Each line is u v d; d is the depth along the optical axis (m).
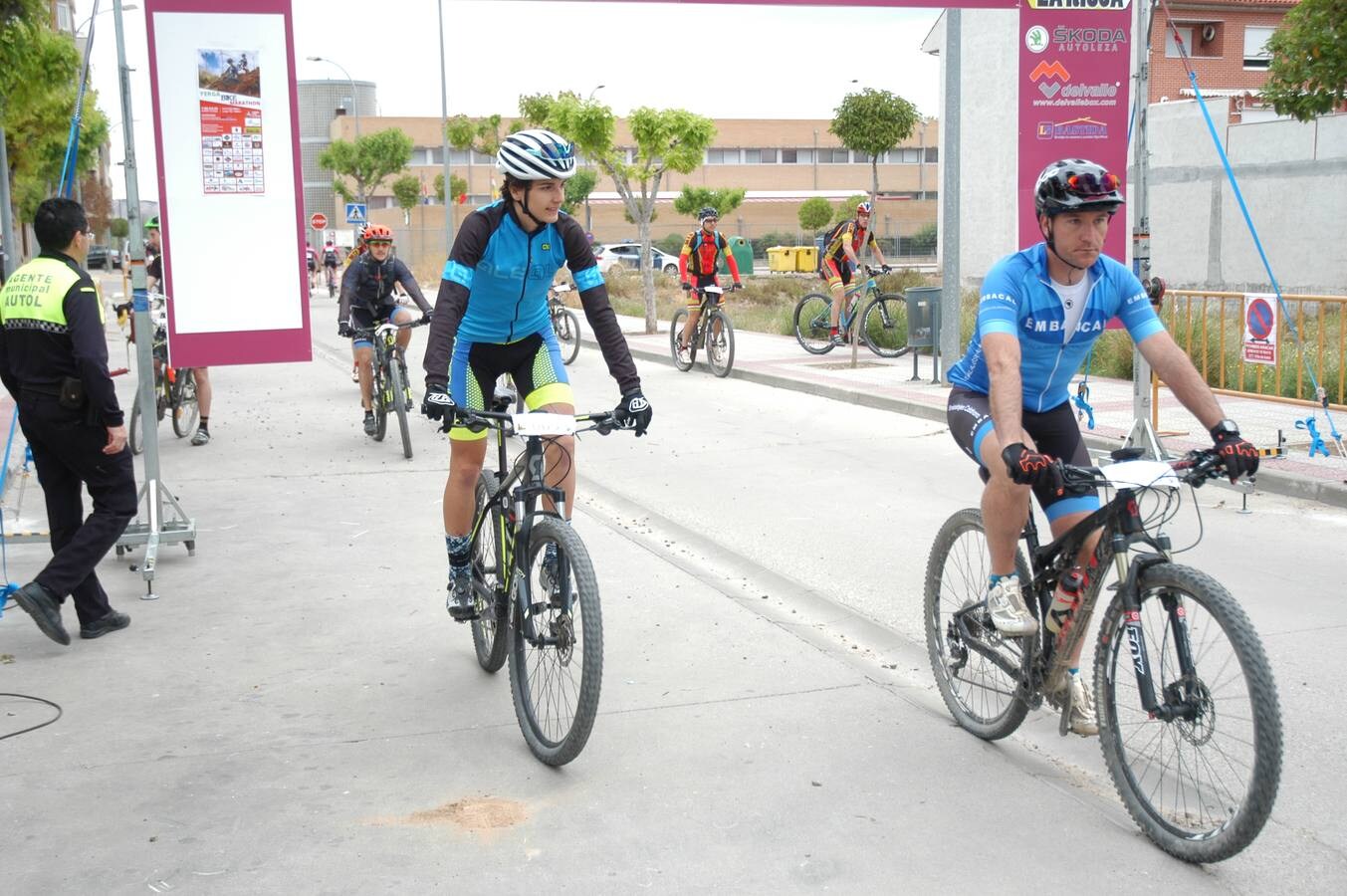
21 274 5.14
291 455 9.96
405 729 4.35
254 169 6.78
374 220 71.62
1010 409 3.46
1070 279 3.70
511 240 4.25
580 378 14.82
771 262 46.62
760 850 3.42
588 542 7.02
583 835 3.52
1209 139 23.08
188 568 6.54
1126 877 3.27
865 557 6.68
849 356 15.88
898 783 3.87
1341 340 8.99
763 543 7.02
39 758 4.09
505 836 3.52
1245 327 9.82
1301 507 7.57
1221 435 3.28
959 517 4.34
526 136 4.14
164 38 6.57
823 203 57.41
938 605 4.49
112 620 5.48
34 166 26.59
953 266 12.70
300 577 6.36
